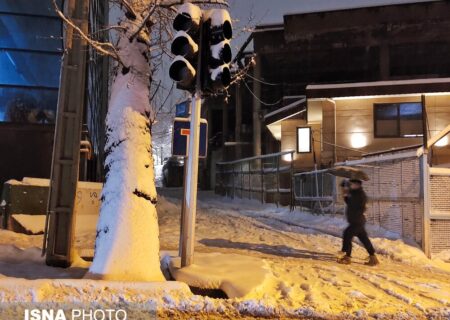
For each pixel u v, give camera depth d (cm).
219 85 696
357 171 1030
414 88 2158
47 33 1859
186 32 696
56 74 1862
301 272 841
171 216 1970
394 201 1261
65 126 821
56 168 812
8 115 1816
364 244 1005
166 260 820
